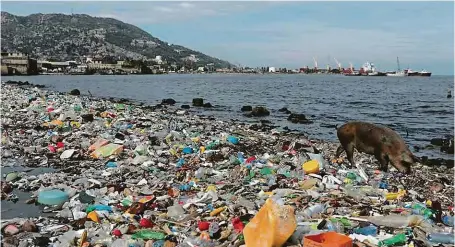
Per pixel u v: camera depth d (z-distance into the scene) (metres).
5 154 15.52
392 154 13.12
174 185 11.84
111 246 7.51
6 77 141.25
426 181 13.98
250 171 12.87
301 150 17.33
